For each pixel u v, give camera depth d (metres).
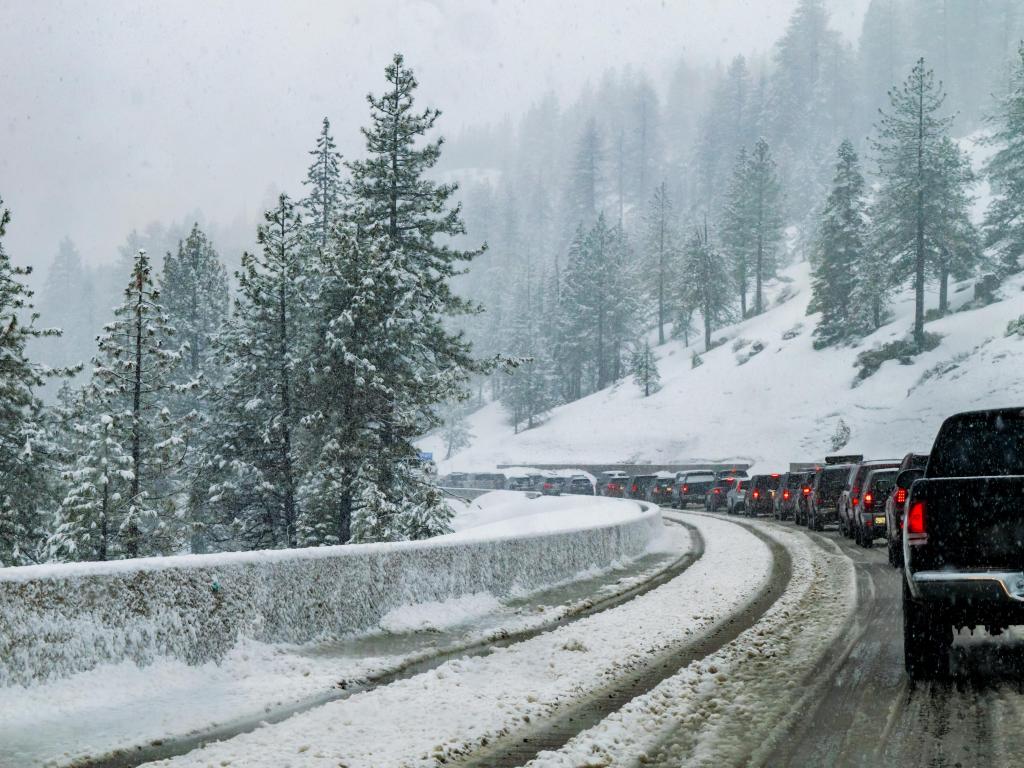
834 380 80.69
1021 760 5.31
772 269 120.75
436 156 38.59
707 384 96.69
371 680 8.46
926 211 74.56
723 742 5.91
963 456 8.79
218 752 5.80
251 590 9.05
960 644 9.40
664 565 20.05
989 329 70.81
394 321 32.00
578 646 9.75
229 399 34.09
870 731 6.06
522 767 5.51
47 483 31.61
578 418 106.19
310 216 50.66
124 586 7.68
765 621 11.27
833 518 29.62
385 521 30.08
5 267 30.30
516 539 14.64
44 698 6.72
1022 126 76.56
